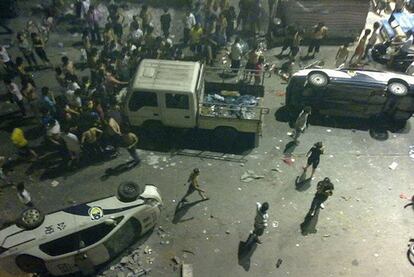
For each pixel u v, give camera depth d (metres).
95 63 14.65
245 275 10.29
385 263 10.62
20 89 15.02
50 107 13.19
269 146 13.76
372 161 13.36
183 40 18.59
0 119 14.34
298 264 10.55
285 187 12.43
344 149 13.74
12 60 17.08
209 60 17.05
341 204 12.00
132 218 10.17
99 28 18.95
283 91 16.05
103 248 9.76
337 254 10.78
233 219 11.53
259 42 18.69
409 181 12.73
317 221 11.52
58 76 13.96
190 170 12.87
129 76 15.23
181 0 21.19
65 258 9.33
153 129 13.77
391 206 11.99
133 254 10.62
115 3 20.89
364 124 14.77
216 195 12.14
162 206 11.64
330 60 17.78
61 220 9.48
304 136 14.17
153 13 20.39
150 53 15.52
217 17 17.98
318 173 12.89
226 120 12.98
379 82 13.91
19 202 11.77
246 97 13.88
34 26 17.61
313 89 13.96
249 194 12.20
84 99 13.48
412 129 14.62
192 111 12.78
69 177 12.54
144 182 12.45
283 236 11.14
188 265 10.35
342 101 14.34
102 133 12.80
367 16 19.48
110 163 13.04
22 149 12.58
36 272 9.73
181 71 12.96
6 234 9.26
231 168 12.97
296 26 18.55
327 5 17.89
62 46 18.05
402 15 18.77
